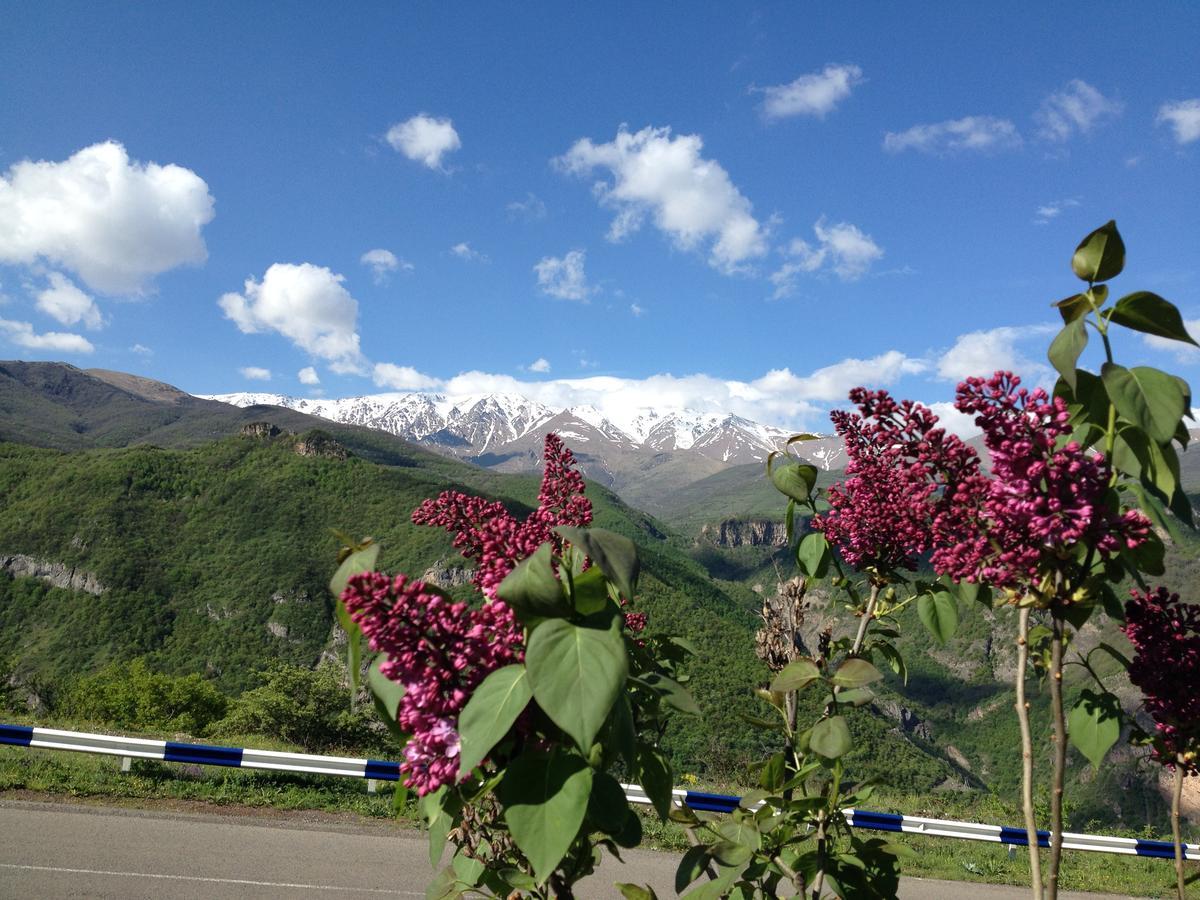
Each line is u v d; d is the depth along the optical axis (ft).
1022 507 5.83
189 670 477.36
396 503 605.73
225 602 526.16
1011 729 597.52
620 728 5.07
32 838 33.12
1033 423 5.86
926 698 646.33
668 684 5.64
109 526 563.89
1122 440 5.74
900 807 57.77
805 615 8.89
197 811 40.16
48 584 536.01
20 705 91.15
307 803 43.27
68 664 473.26
